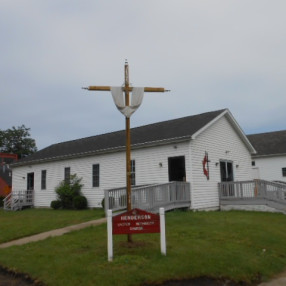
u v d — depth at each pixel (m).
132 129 23.59
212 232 10.39
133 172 18.94
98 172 20.95
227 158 19.92
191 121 19.53
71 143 27.34
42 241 9.69
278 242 9.75
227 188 18.12
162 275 6.45
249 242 9.36
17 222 14.51
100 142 23.05
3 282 6.65
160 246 8.23
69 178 22.62
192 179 16.61
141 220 7.55
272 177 31.61
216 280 6.63
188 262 7.14
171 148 17.42
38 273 6.69
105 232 10.44
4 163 46.56
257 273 7.23
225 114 20.06
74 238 9.76
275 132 36.09
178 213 14.87
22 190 25.83
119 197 15.70
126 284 6.07
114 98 8.49
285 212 15.96
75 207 21.14
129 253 7.69
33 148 58.88
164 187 15.47
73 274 6.48
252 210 17.09
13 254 8.22
